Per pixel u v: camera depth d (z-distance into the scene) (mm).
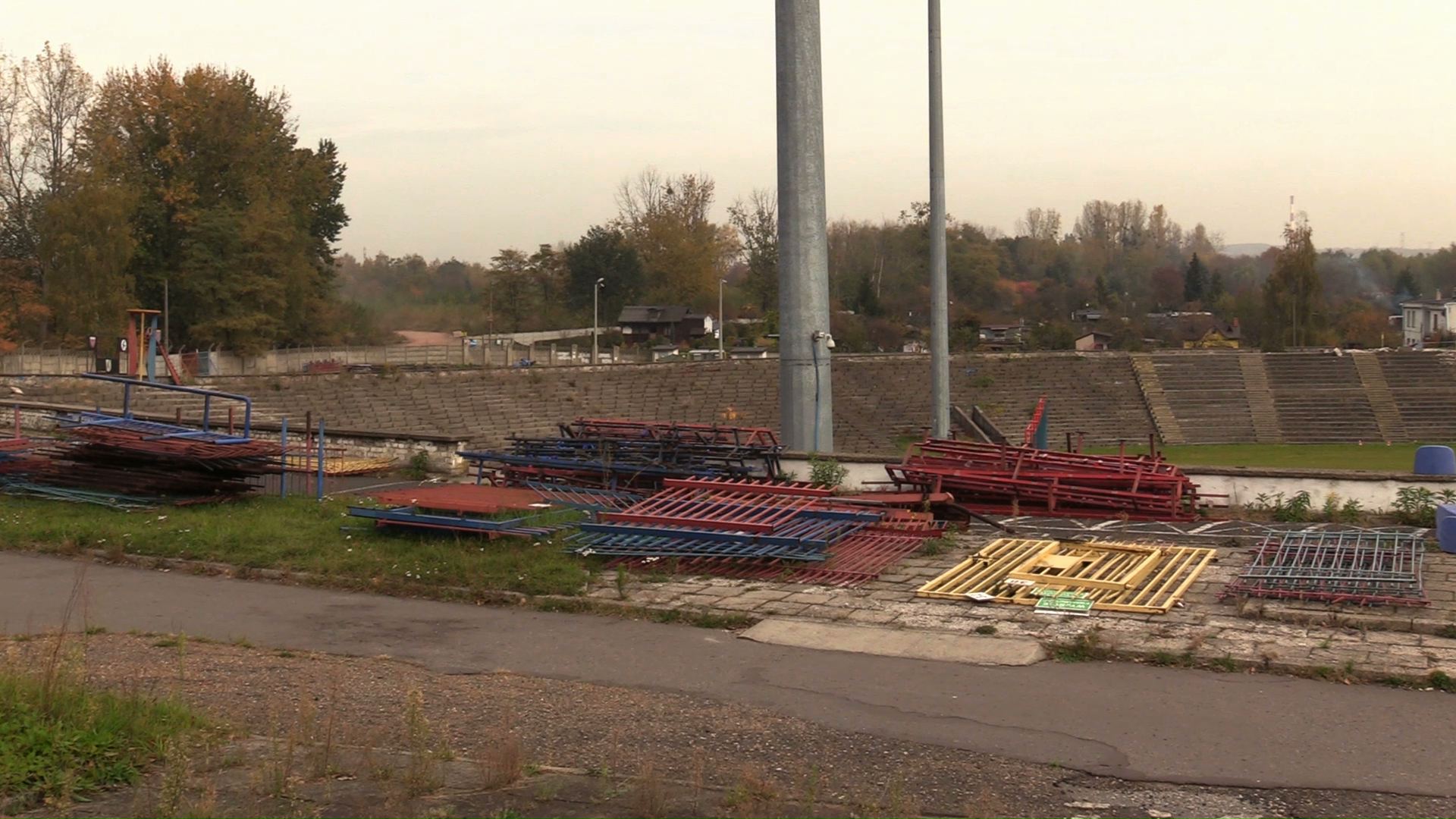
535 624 11555
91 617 11844
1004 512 17109
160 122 66938
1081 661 9891
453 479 23016
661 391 58688
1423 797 6816
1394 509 15820
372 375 51719
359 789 6660
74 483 18203
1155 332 103688
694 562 13602
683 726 8211
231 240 65875
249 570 13891
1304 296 86812
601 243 101750
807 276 22172
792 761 7438
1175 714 8414
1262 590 11383
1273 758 7504
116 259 59250
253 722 8039
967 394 65188
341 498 18406
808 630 10945
